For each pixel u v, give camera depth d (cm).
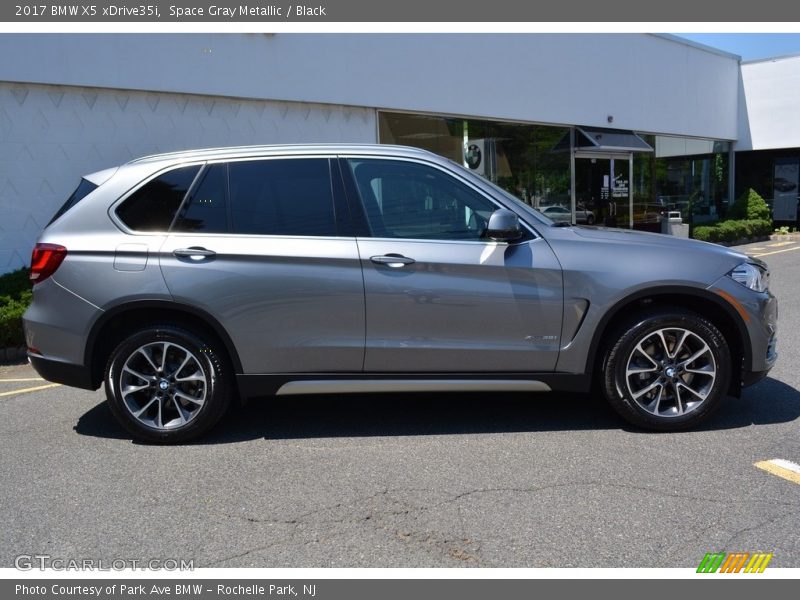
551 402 540
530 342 449
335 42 1081
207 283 441
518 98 1360
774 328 468
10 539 343
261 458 438
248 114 1012
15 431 503
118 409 457
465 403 544
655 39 1717
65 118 859
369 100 1128
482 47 1285
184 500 380
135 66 897
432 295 441
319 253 442
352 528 346
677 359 457
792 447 433
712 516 348
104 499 384
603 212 1625
